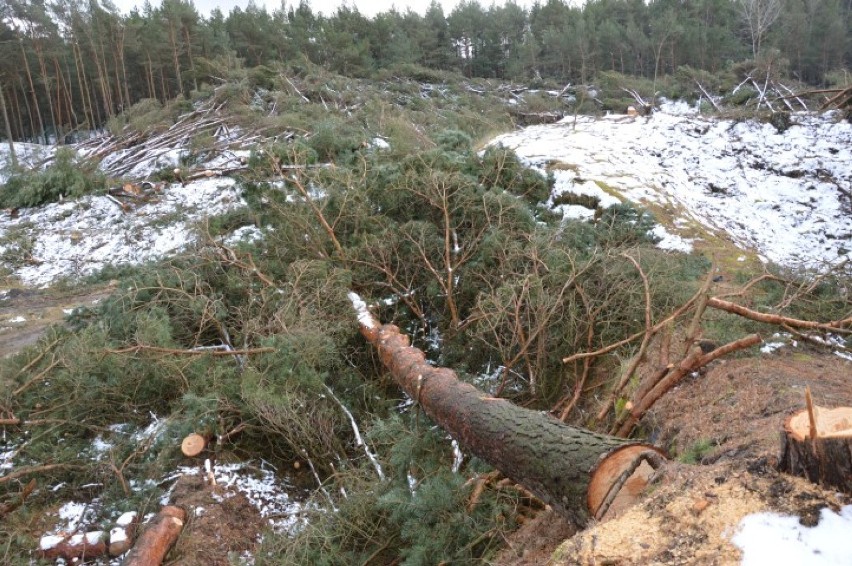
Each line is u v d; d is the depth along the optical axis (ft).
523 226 19.42
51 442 15.25
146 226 35.09
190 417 14.67
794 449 6.81
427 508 10.87
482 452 11.23
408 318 19.12
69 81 73.36
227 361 16.37
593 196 26.61
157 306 18.07
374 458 13.46
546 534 10.25
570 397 15.23
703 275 19.79
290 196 22.80
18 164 45.62
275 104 53.26
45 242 35.35
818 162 31.50
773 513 6.45
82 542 12.26
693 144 34.99
